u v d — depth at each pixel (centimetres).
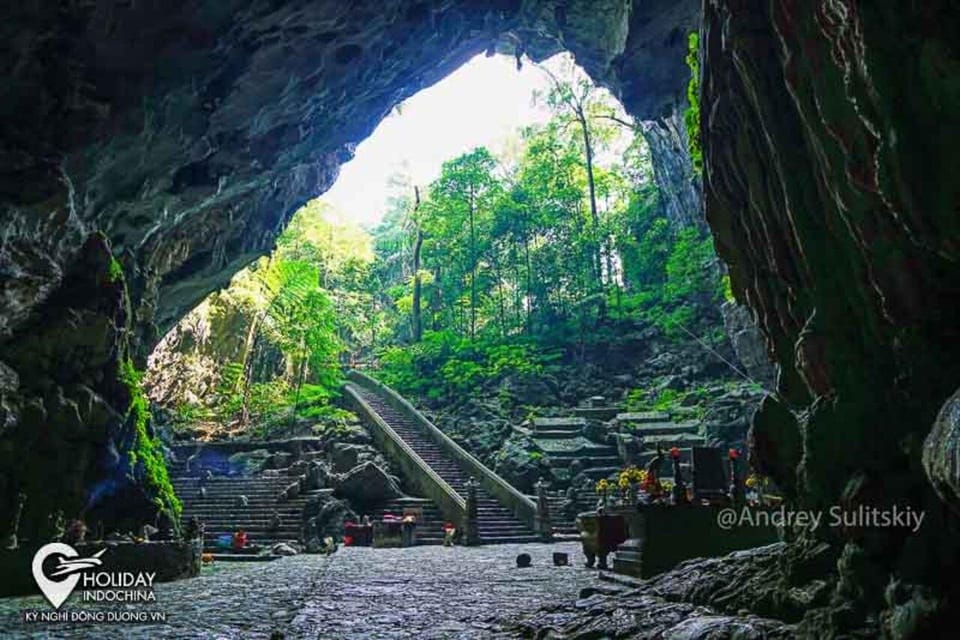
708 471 1026
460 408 3238
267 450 2723
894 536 411
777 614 505
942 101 319
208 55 1282
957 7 310
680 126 2706
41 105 1112
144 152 1377
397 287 4812
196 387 3181
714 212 681
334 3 1365
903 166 338
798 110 498
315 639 647
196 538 1297
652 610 603
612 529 1227
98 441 1270
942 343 404
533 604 840
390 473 2509
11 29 1006
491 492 2344
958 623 352
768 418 591
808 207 507
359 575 1224
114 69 1185
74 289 1319
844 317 479
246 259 2134
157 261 1756
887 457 430
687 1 1916
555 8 2045
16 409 1166
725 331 3097
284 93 1525
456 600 891
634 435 2712
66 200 1177
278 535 1977
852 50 360
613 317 3669
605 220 3916
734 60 552
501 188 4194
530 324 3884
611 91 2400
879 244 413
